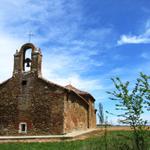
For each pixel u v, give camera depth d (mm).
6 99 33406
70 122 32906
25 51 34781
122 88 6754
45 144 22219
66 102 31891
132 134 6730
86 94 42656
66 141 24406
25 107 32406
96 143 9992
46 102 31750
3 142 24891
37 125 31391
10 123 32500
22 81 33281
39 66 33469
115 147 7613
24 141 25359
